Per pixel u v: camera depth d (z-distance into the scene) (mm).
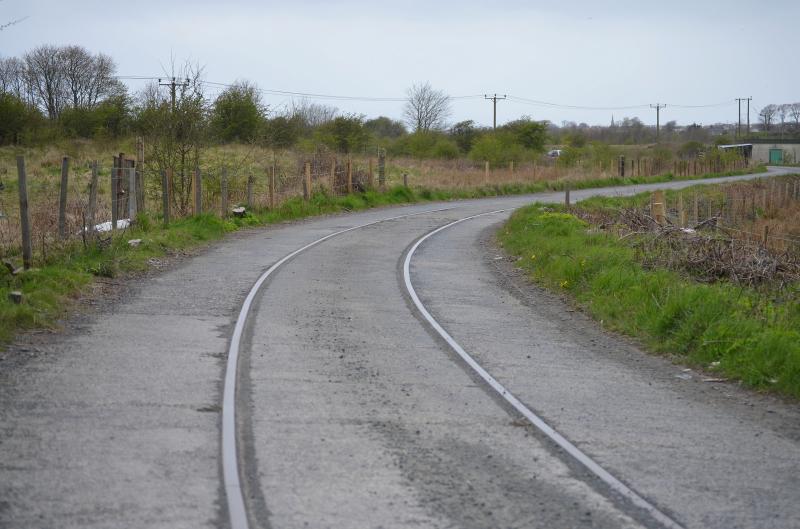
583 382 9008
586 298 14305
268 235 23797
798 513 5480
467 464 6180
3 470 5609
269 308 12547
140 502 5164
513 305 14016
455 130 88188
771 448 6922
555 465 6238
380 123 113938
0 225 15141
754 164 94000
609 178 58719
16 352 9086
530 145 84938
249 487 5523
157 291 13680
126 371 8500
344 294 14203
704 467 6355
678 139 157875
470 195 44625
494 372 9258
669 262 16438
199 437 6488
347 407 7578
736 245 17750
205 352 9523
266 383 8305
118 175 20016
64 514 4934
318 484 5629
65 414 6953
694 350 10438
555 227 22953
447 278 16859
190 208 24594
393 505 5320
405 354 9953
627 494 5691
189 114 24625
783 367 9023
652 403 8273
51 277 12555
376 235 24781
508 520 5164
